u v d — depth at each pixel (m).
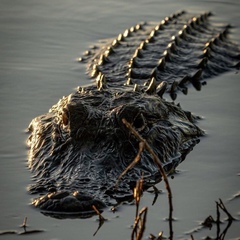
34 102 21.17
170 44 24.72
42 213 14.22
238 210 14.84
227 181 16.27
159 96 19.17
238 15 30.94
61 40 27.45
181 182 16.12
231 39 27.98
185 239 13.66
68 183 14.97
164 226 14.12
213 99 21.78
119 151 15.78
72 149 15.89
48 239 13.46
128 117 16.05
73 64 24.92
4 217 14.20
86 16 30.28
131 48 25.12
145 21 30.02
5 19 29.30
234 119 20.22
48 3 31.47
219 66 24.66
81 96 17.20
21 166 16.59
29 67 24.41
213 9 31.72
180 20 28.72
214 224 14.24
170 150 17.22
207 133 19.17
